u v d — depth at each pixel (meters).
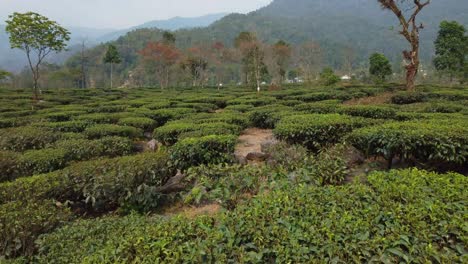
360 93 17.06
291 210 3.22
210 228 3.17
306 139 6.63
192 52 41.69
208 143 6.08
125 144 7.46
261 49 33.94
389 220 2.94
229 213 3.43
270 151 6.62
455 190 3.43
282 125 7.08
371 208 3.14
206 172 5.05
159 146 8.58
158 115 11.41
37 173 5.78
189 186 5.26
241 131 9.58
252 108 12.80
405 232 2.74
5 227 3.60
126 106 14.56
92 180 4.79
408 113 8.33
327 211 3.19
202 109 13.78
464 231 2.75
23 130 8.51
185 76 49.66
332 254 2.58
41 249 3.40
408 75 18.02
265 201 3.46
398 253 2.52
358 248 2.61
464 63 25.97
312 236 2.77
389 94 15.84
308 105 10.64
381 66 27.88
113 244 3.08
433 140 4.92
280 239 2.79
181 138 7.11
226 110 12.66
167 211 4.87
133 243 2.94
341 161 5.41
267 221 3.09
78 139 7.60
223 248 2.79
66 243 3.39
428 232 2.74
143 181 4.95
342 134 6.64
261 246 2.76
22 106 17.02
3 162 5.81
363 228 2.81
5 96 22.41
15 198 4.36
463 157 4.81
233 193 4.35
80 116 11.02
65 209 4.28
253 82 37.09
